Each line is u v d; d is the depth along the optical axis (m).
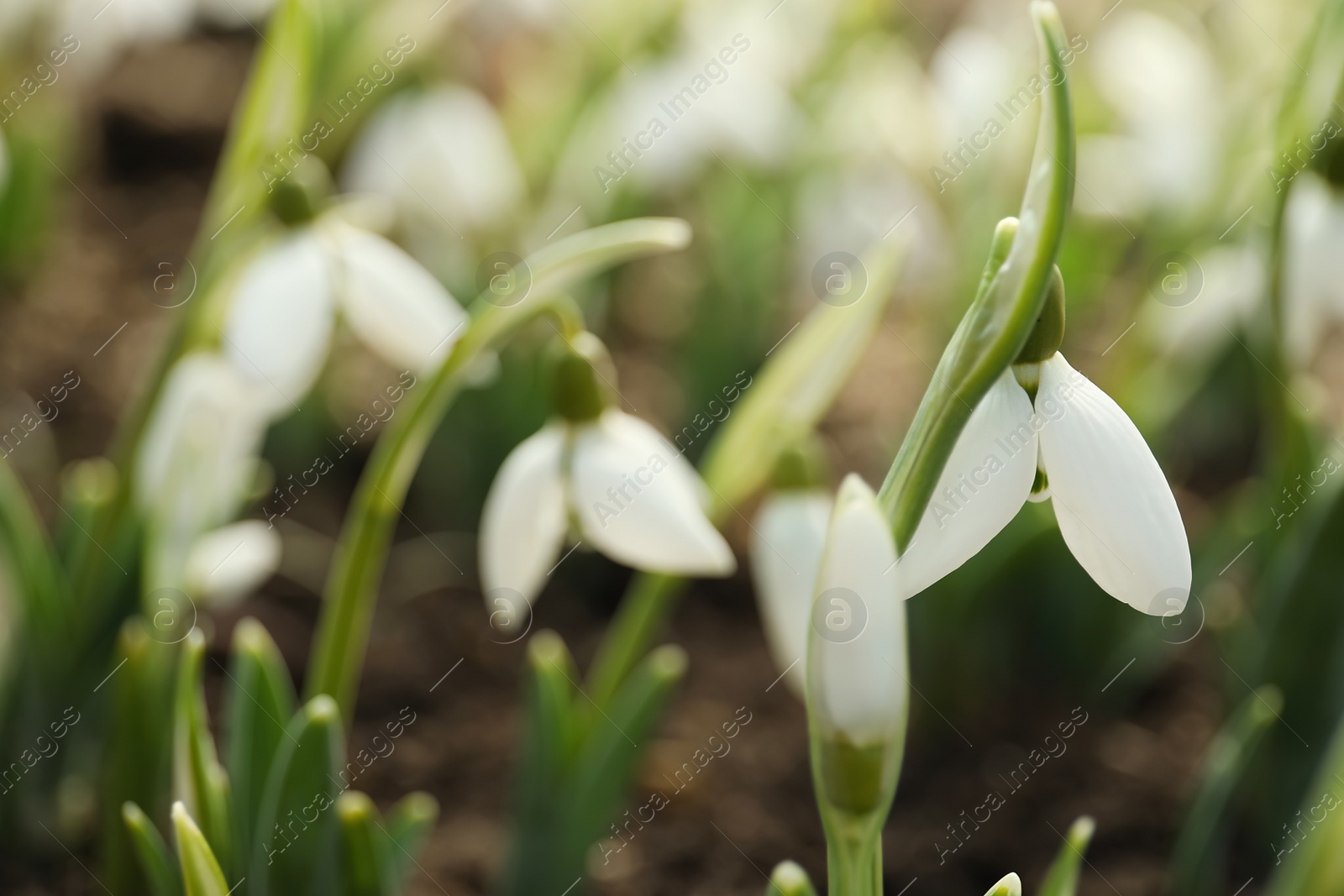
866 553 0.34
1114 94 0.78
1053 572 0.60
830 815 0.35
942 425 0.35
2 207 0.86
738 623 0.72
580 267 0.42
